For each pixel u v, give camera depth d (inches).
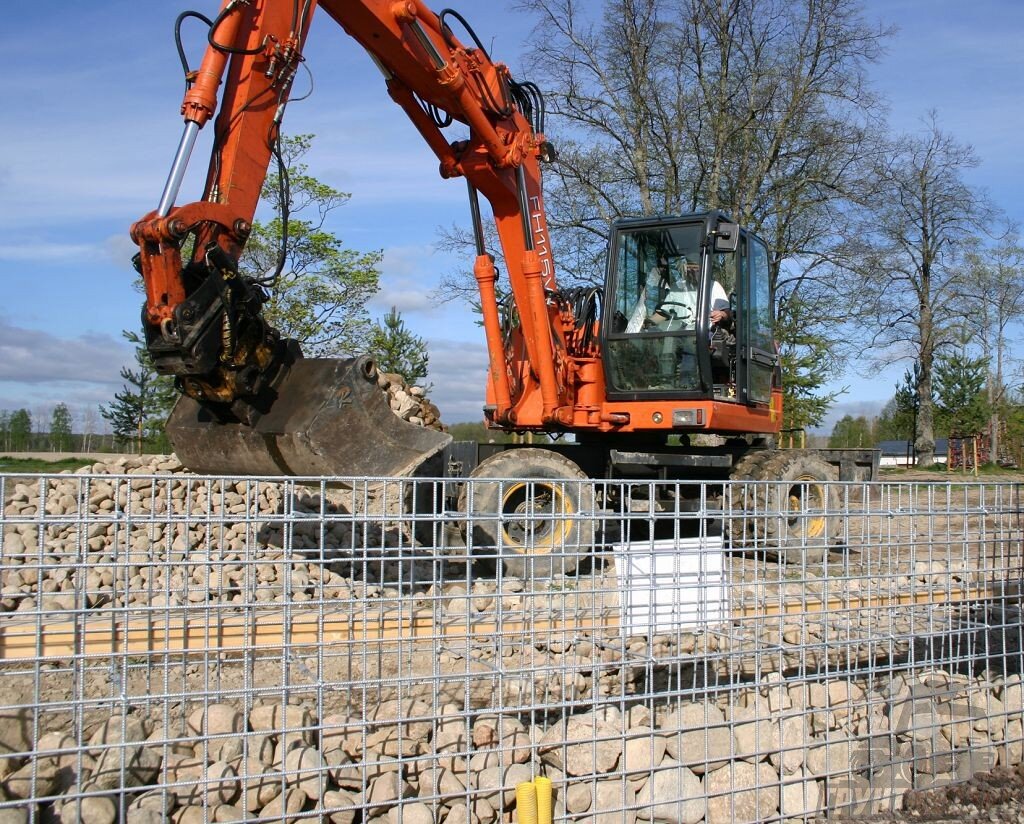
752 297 359.6
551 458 304.2
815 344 839.7
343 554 269.6
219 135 208.8
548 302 323.0
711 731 152.4
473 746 149.3
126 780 128.5
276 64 211.6
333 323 782.5
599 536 318.3
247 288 198.2
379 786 133.6
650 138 837.2
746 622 186.1
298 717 150.9
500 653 133.6
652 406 328.5
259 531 272.5
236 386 194.4
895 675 193.8
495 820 138.1
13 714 127.0
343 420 191.8
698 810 142.3
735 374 343.9
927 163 1120.2
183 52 202.2
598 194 831.7
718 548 155.1
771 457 349.7
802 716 153.3
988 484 178.4
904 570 213.5
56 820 119.0
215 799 129.8
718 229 322.3
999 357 1465.3
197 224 195.3
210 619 148.4
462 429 818.8
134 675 181.3
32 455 1186.6
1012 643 211.5
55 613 110.9
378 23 251.1
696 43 809.5
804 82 805.2
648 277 334.6
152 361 193.0
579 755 145.8
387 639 133.7
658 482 144.2
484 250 315.6
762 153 836.6
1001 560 201.9
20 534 258.4
